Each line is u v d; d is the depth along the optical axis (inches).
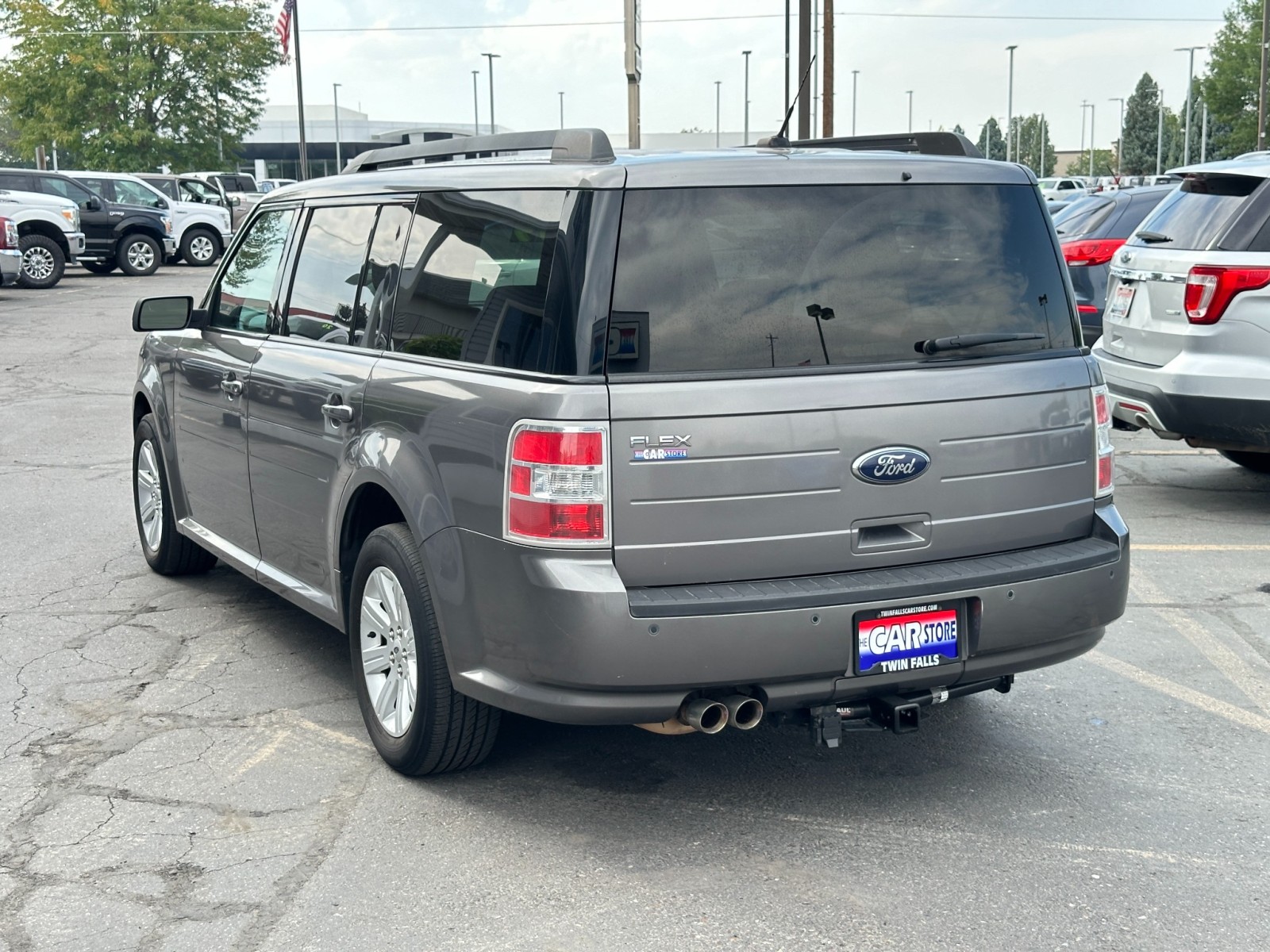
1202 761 173.6
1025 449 152.6
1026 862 144.6
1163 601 246.2
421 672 156.4
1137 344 314.2
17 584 256.4
